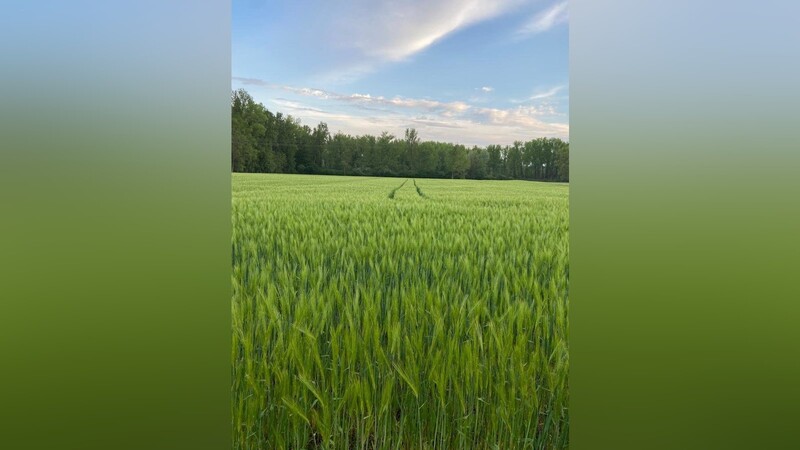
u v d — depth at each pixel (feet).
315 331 8.22
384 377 7.88
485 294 8.71
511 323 8.23
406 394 7.80
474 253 9.77
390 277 9.26
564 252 10.09
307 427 8.11
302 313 8.25
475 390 7.89
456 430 7.94
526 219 10.79
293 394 8.00
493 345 8.21
